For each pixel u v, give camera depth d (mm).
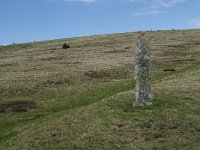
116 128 33438
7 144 33250
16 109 46281
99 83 60750
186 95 42531
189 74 57750
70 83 61406
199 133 32844
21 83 60469
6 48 137625
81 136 32219
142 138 31906
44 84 60188
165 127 33656
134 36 153750
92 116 36500
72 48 119562
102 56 91625
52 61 87062
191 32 153000
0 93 55219
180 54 89000
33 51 119562
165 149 30234
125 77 65625
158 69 71250
